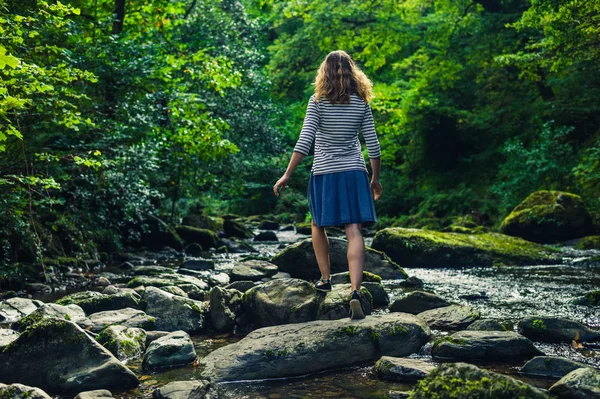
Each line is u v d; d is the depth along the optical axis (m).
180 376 2.95
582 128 14.59
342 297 3.84
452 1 16.67
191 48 14.52
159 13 10.98
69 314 3.95
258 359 2.97
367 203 3.52
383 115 19.05
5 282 5.79
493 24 16.22
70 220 7.88
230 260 8.90
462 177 17.23
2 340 3.33
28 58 5.41
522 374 2.84
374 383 2.79
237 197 22.39
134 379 2.83
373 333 3.23
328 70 3.59
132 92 7.84
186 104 9.59
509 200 13.36
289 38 20.53
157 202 11.95
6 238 6.28
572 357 3.10
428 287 5.65
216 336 3.87
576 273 6.50
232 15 17.81
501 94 17.20
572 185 12.60
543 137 13.18
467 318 3.84
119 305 4.23
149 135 9.25
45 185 5.33
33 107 5.39
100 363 2.87
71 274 6.80
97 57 7.38
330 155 3.56
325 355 3.05
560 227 10.39
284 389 2.74
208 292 5.12
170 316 4.00
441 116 18.11
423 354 3.24
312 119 3.54
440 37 17.12
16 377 2.86
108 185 7.98
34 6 5.66
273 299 3.94
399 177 19.25
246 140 15.75
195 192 13.02
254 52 16.17
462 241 7.91
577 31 10.27
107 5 9.76
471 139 18.14
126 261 8.57
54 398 2.71
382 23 17.47
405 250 7.72
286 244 11.90
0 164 5.69
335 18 17.52
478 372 2.18
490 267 7.36
